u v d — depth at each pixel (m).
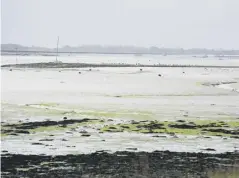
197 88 194.62
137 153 80.69
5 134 93.81
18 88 180.75
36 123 107.06
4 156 76.25
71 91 174.38
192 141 91.81
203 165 73.75
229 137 96.50
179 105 142.62
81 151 81.38
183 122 113.06
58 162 73.50
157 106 139.75
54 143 87.12
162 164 73.81
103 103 143.75
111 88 189.00
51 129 100.62
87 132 98.44
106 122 111.44
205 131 102.31
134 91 178.88
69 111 126.56
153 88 191.38
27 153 78.88
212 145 88.69
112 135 96.12
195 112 129.25
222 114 126.62
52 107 132.75
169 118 118.69
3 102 139.12
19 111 123.50
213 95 171.38
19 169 69.00
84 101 147.12
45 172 67.88
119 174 67.81
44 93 165.62
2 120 109.69
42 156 77.06
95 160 75.19
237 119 119.00
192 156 79.50
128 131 100.56
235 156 80.06
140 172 69.00
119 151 82.00
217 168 72.12
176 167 72.12
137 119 116.56
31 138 90.88
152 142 90.12
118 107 136.00
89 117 118.00
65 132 97.88
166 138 94.19
